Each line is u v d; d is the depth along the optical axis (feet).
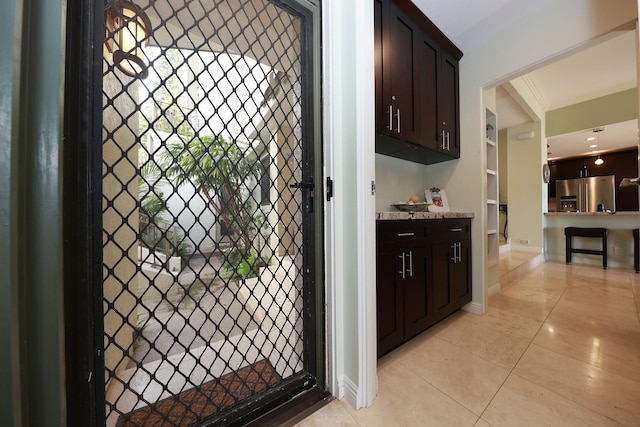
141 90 2.76
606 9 4.86
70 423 2.17
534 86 11.07
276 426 3.15
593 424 3.06
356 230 3.48
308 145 3.73
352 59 3.52
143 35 2.71
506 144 15.02
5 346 1.51
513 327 5.79
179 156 3.07
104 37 2.38
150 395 3.50
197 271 3.22
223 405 3.25
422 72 6.03
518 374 4.06
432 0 5.42
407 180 7.55
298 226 3.84
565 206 19.27
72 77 2.17
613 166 17.29
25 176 1.63
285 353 4.44
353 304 3.53
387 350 4.42
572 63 9.32
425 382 3.92
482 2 5.54
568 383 3.82
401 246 4.75
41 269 1.70
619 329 5.56
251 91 3.48
